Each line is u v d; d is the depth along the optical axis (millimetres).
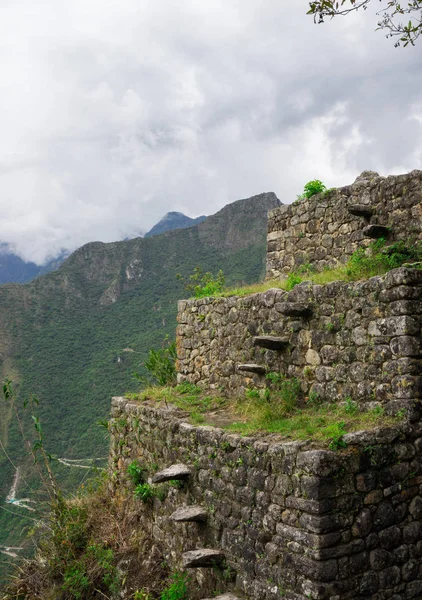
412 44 5664
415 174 8312
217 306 9562
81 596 7832
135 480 8594
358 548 5184
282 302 7688
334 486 5141
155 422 8305
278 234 11008
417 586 5500
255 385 8281
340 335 6742
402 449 5625
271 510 5547
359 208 8836
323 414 6480
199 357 10031
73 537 8625
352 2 5559
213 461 6590
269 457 5680
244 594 5762
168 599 6488
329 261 9789
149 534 7996
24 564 8883
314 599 4938
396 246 7727
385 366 6074
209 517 6504
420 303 5973
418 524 5629
